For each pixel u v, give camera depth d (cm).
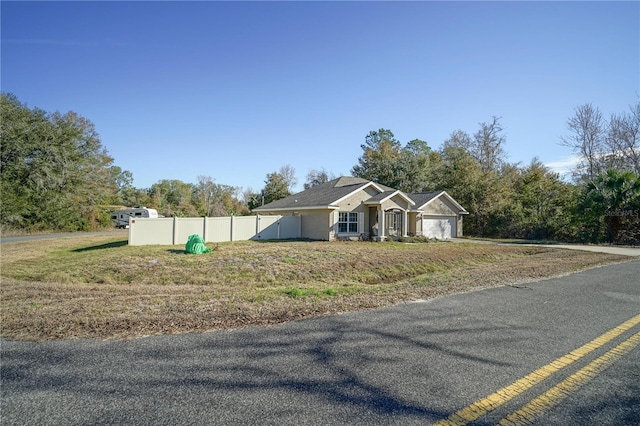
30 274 1115
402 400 279
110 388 299
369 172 4238
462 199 3244
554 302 601
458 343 403
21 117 3228
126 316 513
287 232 2208
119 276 1050
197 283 995
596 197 2081
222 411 263
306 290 730
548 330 451
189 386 301
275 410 264
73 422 251
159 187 7200
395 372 329
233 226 1964
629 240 2006
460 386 302
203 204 6156
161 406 270
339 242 1962
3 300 683
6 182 3081
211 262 1201
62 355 370
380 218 2177
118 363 348
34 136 3256
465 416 258
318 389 296
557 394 290
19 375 324
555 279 838
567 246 1917
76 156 3572
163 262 1196
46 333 442
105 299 654
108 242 2092
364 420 252
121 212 4222
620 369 338
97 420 253
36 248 1859
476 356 367
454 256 1561
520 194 3034
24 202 3117
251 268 1139
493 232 2969
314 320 491
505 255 1666
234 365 343
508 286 748
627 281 807
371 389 296
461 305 578
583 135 2933
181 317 507
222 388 298
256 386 301
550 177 2919
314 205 2148
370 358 361
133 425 246
